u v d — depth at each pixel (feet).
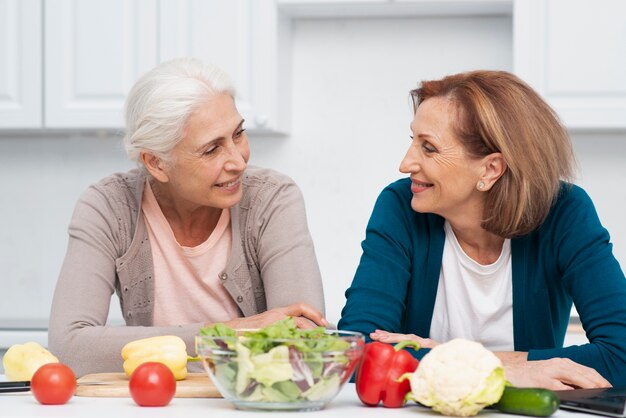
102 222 6.77
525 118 5.89
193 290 6.95
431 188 6.04
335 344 4.19
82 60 10.98
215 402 4.59
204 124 6.07
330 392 4.22
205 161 6.15
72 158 12.26
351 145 11.82
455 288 6.50
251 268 6.91
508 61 11.51
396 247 6.50
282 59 11.19
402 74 11.71
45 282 12.32
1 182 12.34
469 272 6.43
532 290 6.32
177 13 10.80
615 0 10.24
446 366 4.09
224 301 7.00
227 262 6.86
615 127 10.28
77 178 12.26
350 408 4.39
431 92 6.09
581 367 5.13
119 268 6.82
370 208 11.78
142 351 5.15
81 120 10.98
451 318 6.51
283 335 4.21
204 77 6.21
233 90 6.33
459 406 4.07
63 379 4.50
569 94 10.34
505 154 5.83
